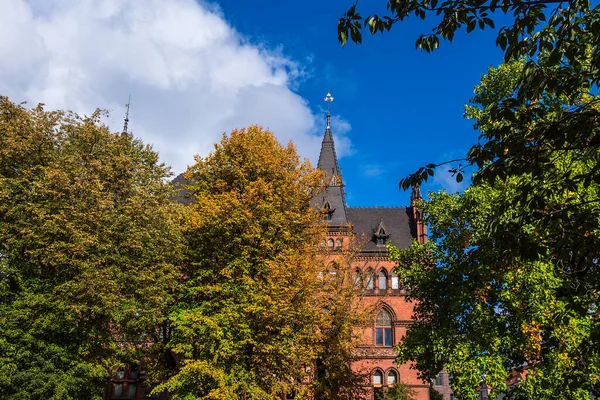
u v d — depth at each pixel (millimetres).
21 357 24750
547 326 23062
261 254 30047
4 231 25688
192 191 36219
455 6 10648
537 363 23703
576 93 11492
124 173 29797
